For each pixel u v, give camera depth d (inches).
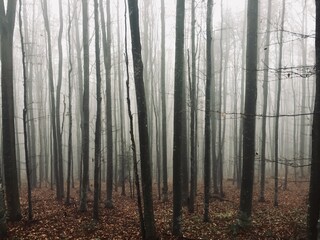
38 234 395.2
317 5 229.8
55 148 671.8
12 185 436.8
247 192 418.6
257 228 417.4
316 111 239.1
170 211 553.3
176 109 369.7
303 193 703.7
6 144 430.3
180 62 370.6
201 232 410.9
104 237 398.6
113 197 717.3
